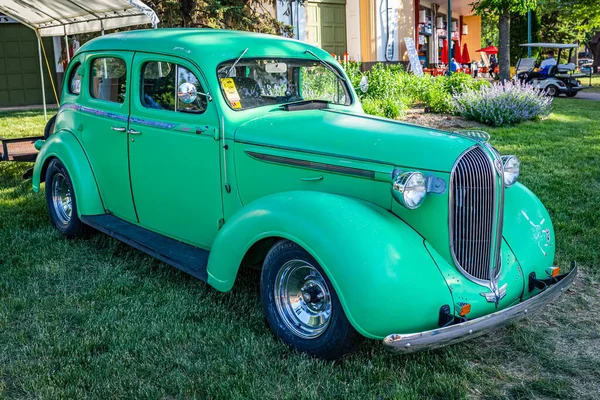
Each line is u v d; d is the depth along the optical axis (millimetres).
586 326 3879
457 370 3326
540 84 20703
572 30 41531
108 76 5023
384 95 13367
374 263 3002
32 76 18906
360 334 3172
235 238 3580
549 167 8266
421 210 3291
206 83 4094
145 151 4641
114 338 3637
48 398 3002
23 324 3861
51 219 5914
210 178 4191
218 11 10906
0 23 18266
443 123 12266
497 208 3404
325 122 3957
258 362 3336
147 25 11281
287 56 4566
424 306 3051
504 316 3141
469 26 32281
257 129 3949
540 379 3223
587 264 4867
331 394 3043
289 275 3484
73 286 4492
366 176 3430
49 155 5645
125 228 4934
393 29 18188
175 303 4141
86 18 8227
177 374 3246
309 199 3322
